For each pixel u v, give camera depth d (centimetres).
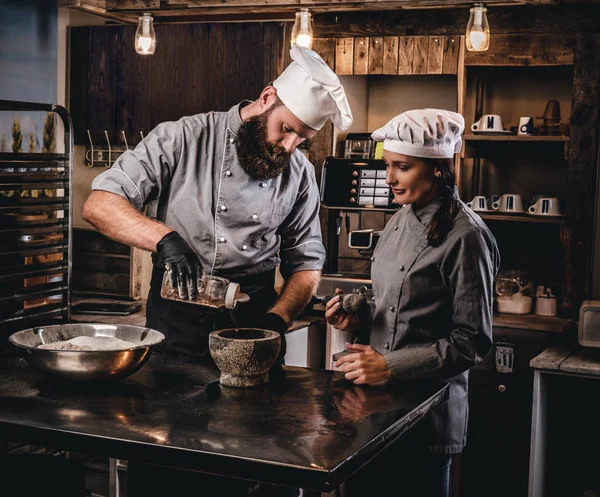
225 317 247
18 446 327
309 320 402
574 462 404
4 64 401
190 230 250
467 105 439
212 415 185
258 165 243
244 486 220
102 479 362
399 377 214
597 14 375
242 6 402
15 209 316
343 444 167
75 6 420
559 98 426
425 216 231
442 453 236
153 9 414
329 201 408
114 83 455
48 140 433
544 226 422
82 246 461
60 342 215
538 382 338
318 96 229
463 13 397
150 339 223
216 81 434
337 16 417
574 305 387
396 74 426
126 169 240
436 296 227
